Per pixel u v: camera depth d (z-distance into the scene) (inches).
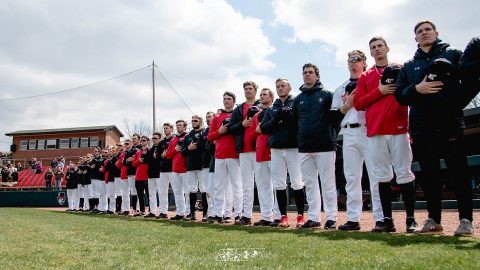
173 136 388.8
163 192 386.0
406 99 169.6
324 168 225.1
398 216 321.1
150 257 125.2
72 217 387.9
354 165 213.6
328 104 225.1
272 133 252.5
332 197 224.8
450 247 125.7
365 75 199.5
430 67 158.4
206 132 342.6
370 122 193.5
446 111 162.6
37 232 217.6
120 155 502.0
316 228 224.4
